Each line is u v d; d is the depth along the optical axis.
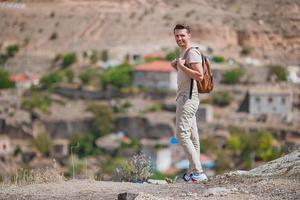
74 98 160.25
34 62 182.00
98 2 181.88
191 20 127.44
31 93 159.88
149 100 157.38
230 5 84.94
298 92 149.62
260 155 113.12
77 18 183.38
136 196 13.89
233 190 14.34
